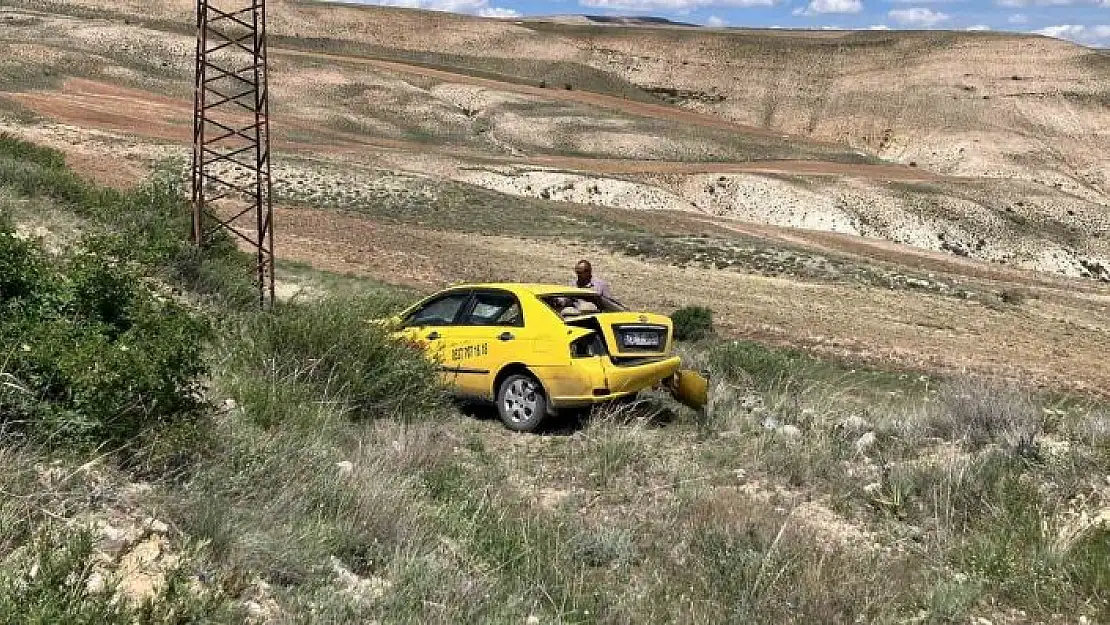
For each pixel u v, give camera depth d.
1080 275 98.69
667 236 57.84
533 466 8.16
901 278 47.19
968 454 7.91
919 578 5.73
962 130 199.75
